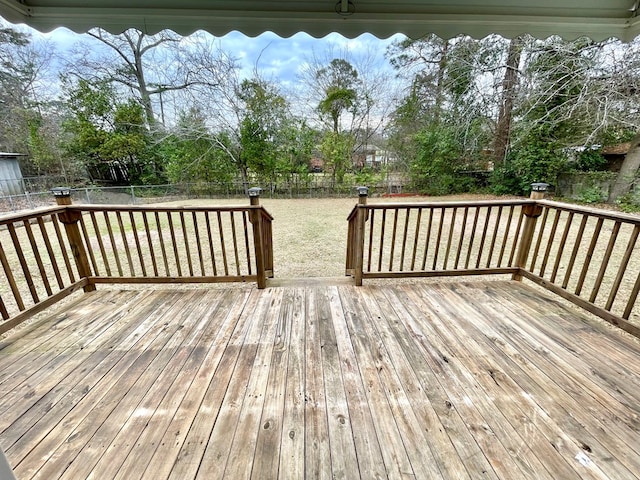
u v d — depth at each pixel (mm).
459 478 1220
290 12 1909
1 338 2307
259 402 1607
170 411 1548
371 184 13109
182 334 2244
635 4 1994
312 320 2441
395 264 4539
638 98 7168
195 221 2834
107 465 1269
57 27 1937
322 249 5305
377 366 1891
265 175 13172
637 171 8047
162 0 1826
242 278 2996
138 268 4379
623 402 1602
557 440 1383
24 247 5426
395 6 1916
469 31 2068
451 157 11922
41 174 12867
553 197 9914
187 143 12734
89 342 2137
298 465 1274
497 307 2639
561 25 2055
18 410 1551
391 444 1367
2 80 11445
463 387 1711
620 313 2885
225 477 1226
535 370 1848
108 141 11992
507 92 10109
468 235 6277
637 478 1209
